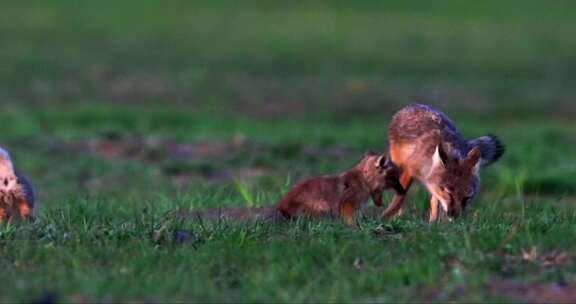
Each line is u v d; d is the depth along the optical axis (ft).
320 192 80.59
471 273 62.69
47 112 191.62
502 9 341.62
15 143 159.02
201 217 81.61
